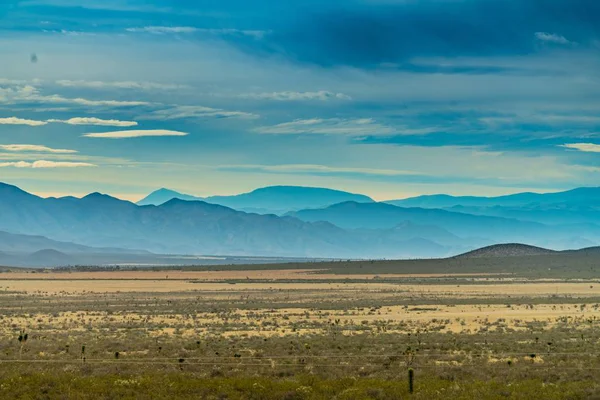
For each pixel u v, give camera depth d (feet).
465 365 236.02
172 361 248.32
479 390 187.73
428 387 192.13
